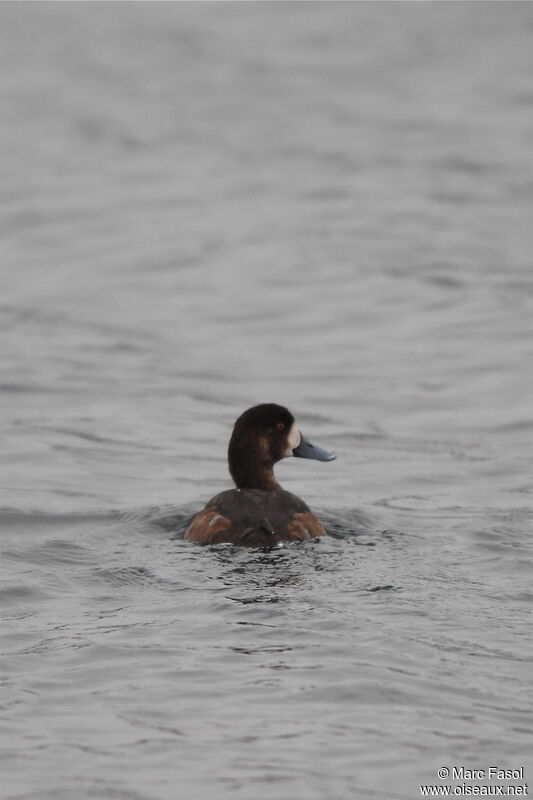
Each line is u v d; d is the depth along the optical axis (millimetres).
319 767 6129
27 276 23547
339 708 6746
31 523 11367
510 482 13078
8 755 6242
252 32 49375
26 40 49594
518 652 7570
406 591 8750
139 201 29328
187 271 23531
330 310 20828
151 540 10469
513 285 21984
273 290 22078
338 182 30312
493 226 26141
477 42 45594
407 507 12031
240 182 30750
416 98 39000
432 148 33219
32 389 17047
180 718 6641
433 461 14008
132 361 18422
